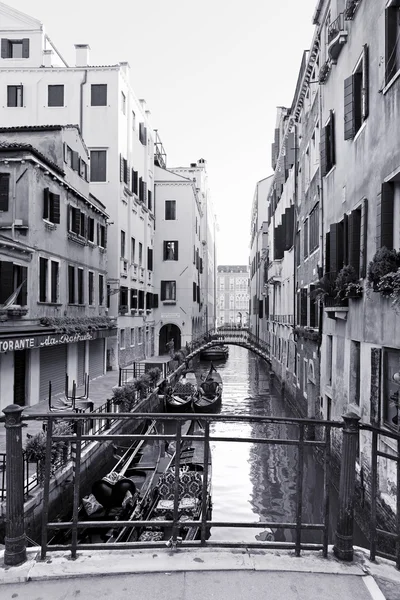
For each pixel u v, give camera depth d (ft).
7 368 44.78
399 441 11.82
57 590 10.03
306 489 39.86
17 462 11.03
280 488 40.09
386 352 25.75
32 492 25.76
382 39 26.71
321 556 11.53
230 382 106.63
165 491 31.07
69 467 30.76
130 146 89.40
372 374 26.91
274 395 88.94
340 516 11.51
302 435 11.74
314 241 51.06
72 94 81.30
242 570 10.82
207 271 191.01
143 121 102.89
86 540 27.07
